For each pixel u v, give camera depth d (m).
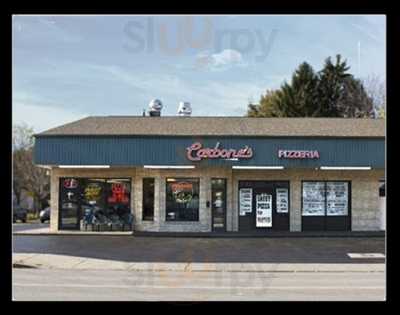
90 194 23.97
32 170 28.42
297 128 23.58
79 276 12.89
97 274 13.34
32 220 30.83
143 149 22.50
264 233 22.83
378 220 23.86
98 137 22.52
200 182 23.48
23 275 12.98
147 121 24.33
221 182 23.70
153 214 23.53
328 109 27.59
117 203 23.89
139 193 23.70
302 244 19.77
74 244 19.47
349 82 27.33
